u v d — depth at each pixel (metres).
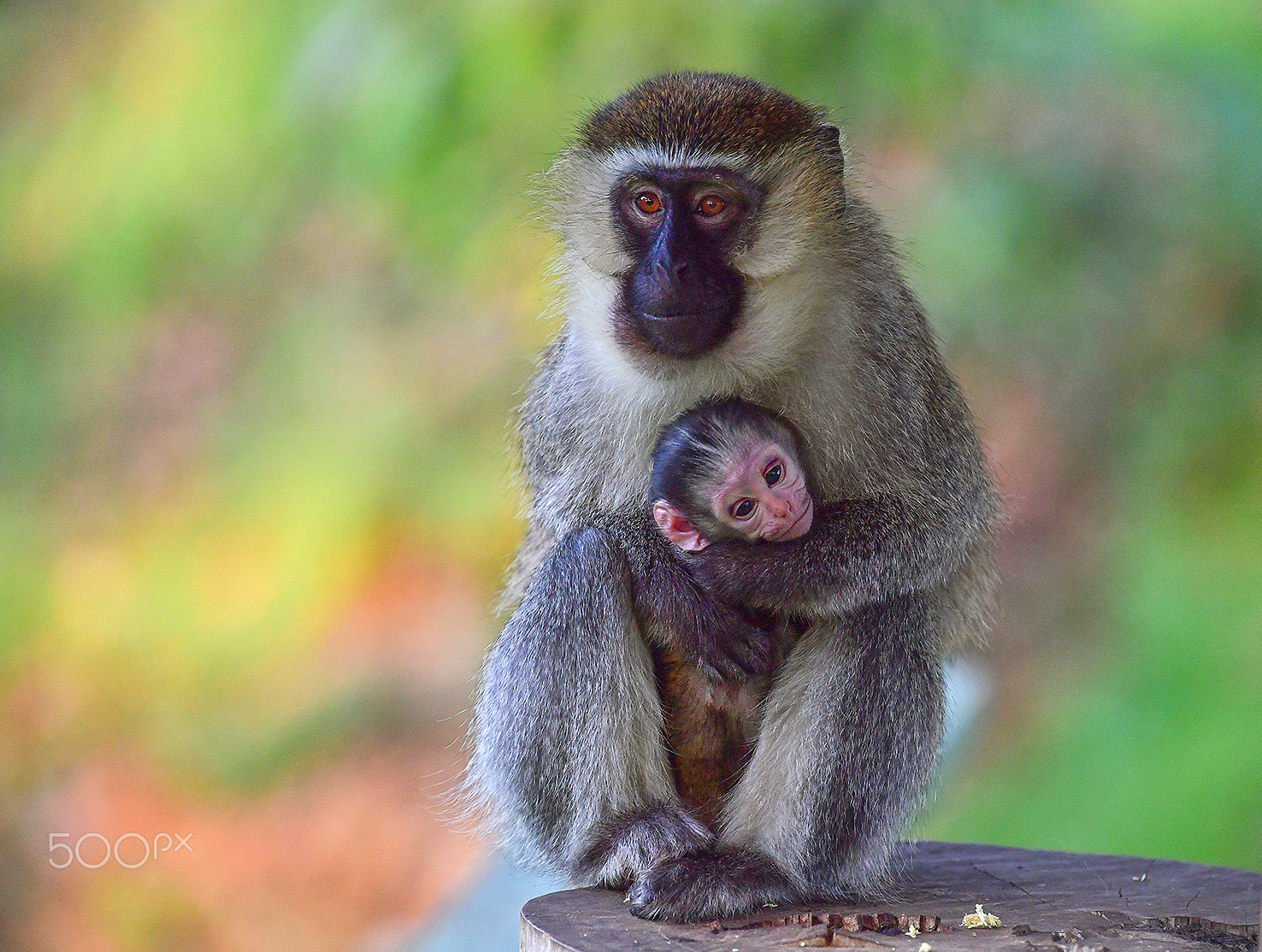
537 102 12.84
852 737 7.05
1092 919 6.44
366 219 14.73
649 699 7.21
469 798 8.30
